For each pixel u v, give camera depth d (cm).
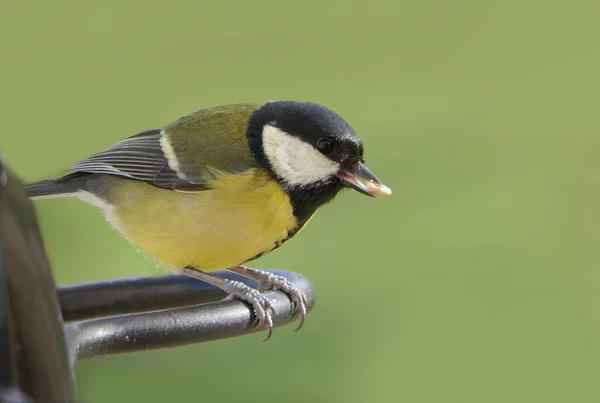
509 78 1383
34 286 428
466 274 1116
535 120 1285
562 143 1246
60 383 429
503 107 1327
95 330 551
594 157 1219
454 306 1082
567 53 1395
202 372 959
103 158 843
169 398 925
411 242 1149
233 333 685
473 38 1432
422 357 1039
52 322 434
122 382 923
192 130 827
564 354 1063
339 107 1345
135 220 818
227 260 799
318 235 1163
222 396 950
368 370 1027
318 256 1134
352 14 1433
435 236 1156
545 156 1246
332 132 797
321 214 1195
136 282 729
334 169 803
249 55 1394
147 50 1364
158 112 1314
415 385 1027
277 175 794
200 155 800
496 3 1462
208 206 782
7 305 397
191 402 932
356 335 1050
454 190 1214
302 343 1031
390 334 1057
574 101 1309
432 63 1411
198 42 1370
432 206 1198
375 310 1077
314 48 1415
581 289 1108
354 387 1014
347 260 1129
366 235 1162
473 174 1222
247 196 779
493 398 1038
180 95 1345
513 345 1064
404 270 1112
